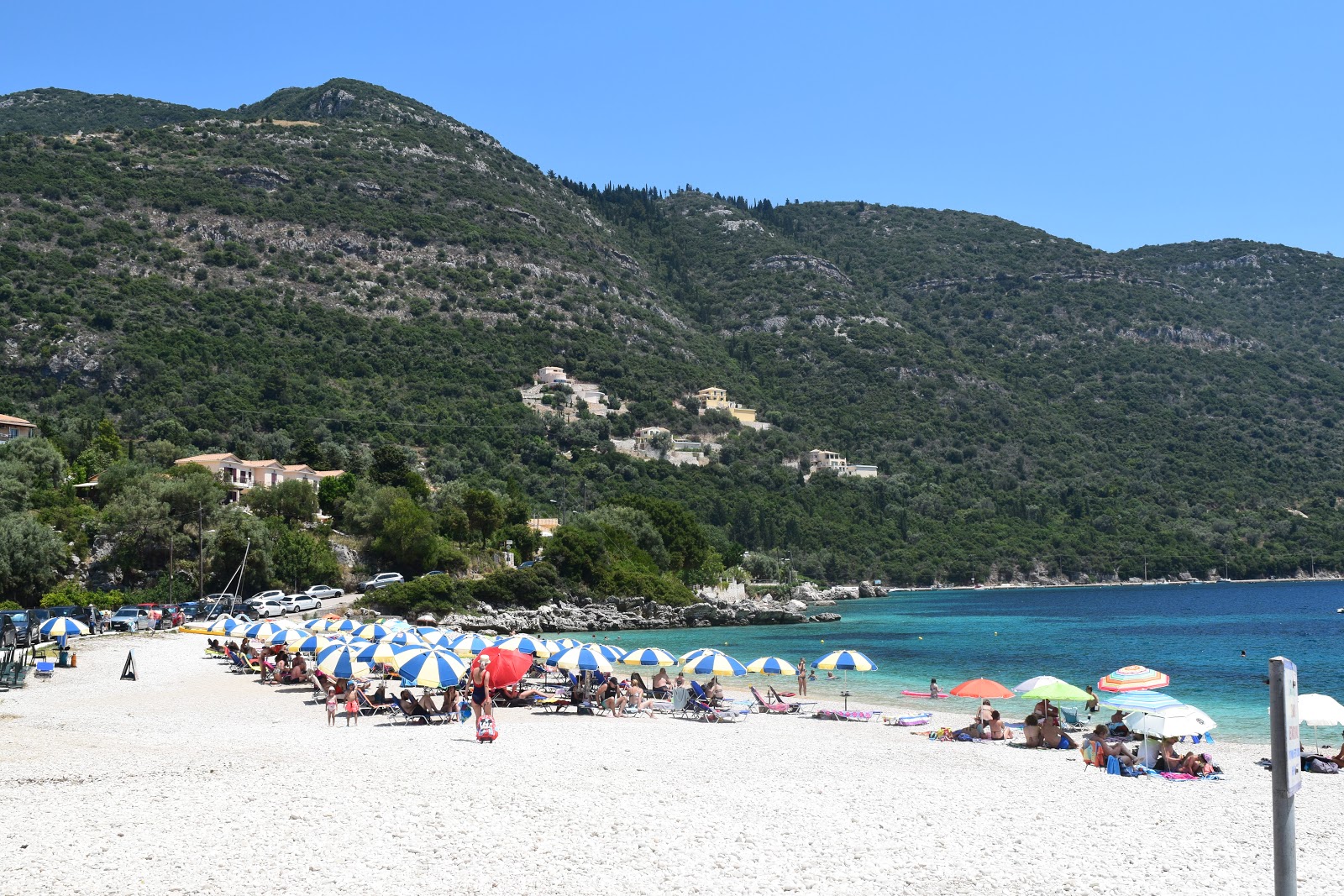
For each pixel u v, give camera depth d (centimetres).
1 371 19375
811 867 1772
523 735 3531
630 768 2833
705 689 4428
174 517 9362
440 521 12006
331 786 2336
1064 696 3653
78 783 2308
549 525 15462
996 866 1812
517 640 5038
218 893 1532
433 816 2044
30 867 1622
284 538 9956
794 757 3212
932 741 3744
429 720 3784
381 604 9794
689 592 12700
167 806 2070
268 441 18688
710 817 2116
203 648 6297
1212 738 4081
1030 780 2817
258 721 3738
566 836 1922
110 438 13225
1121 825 2195
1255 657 8012
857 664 4566
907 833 2036
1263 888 1738
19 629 6122
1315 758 3095
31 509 9088
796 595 17988
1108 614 14638
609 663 4406
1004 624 12488
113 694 4338
